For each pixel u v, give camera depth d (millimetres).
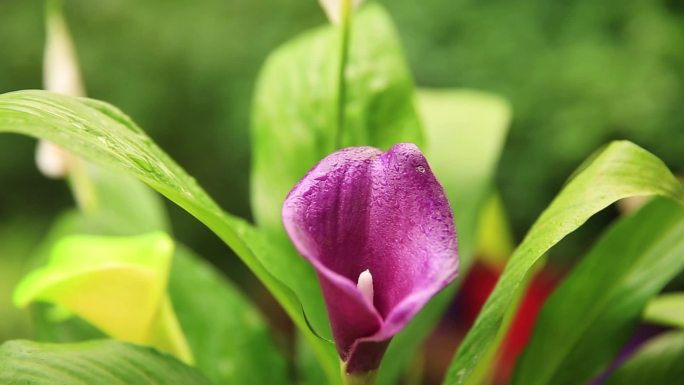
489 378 854
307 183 596
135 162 596
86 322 767
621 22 3752
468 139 821
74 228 812
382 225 600
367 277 589
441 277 565
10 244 4016
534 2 3936
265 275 636
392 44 776
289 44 801
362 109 765
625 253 716
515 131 3652
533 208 3639
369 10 791
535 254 620
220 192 4211
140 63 4316
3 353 627
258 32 4301
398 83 767
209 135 4250
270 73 792
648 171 629
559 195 640
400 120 763
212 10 4359
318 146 768
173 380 651
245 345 777
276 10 4336
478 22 3893
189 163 4281
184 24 4320
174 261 791
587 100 3543
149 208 839
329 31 797
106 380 632
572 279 716
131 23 4359
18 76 4562
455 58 3854
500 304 627
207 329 777
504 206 3656
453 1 3988
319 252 590
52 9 787
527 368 717
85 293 688
